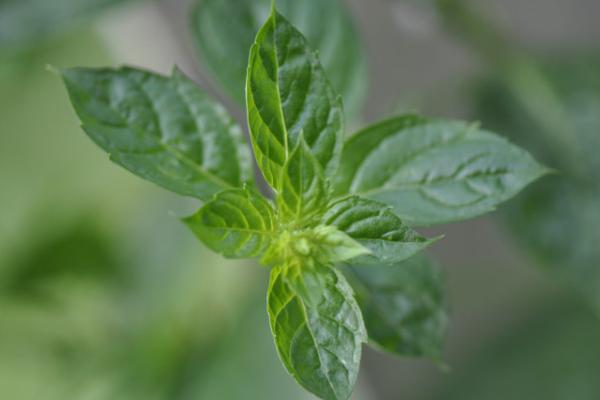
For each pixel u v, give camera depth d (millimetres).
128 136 345
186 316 500
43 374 515
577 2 632
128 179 558
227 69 377
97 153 580
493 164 342
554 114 465
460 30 472
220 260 510
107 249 532
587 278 446
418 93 511
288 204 327
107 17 532
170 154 348
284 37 324
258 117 324
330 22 385
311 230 326
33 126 585
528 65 473
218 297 508
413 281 361
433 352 361
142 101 348
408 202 344
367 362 577
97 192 560
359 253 317
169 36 532
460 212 342
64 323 520
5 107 583
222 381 465
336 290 324
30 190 575
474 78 478
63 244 525
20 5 421
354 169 347
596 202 447
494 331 606
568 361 556
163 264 527
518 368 564
